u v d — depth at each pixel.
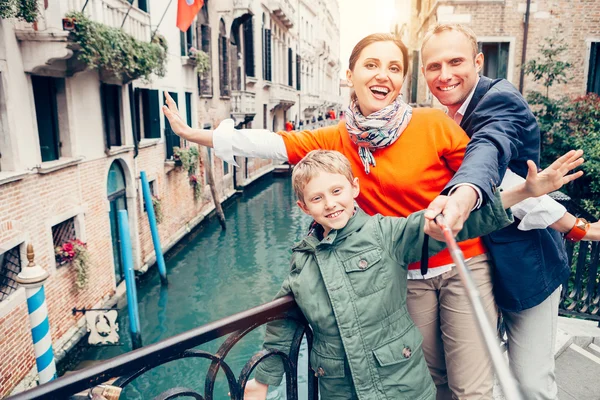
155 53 10.20
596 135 9.08
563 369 2.98
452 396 1.83
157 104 12.70
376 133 1.58
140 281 11.61
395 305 1.46
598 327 3.55
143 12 10.81
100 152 9.43
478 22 10.36
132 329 8.96
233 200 22.78
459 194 1.15
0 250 6.19
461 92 1.83
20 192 6.74
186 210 15.93
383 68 1.59
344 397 1.51
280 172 30.64
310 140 1.82
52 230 8.03
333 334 1.47
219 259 14.36
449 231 0.95
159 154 13.23
